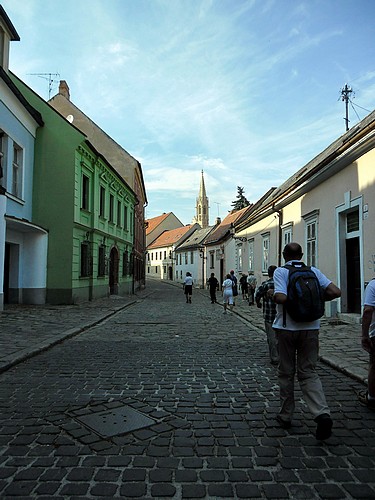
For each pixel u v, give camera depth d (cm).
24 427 423
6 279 1772
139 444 383
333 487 307
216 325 1279
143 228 4509
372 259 1009
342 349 793
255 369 684
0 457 355
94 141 3206
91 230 2084
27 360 741
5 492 299
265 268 2105
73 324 1188
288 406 421
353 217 1167
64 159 1847
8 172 1553
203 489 305
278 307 424
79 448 374
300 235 1556
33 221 1828
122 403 502
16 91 1530
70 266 1823
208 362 737
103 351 834
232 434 406
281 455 359
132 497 294
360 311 1151
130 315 1565
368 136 962
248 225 2516
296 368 433
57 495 296
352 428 418
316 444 381
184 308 1927
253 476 323
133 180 3225
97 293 2214
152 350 849
